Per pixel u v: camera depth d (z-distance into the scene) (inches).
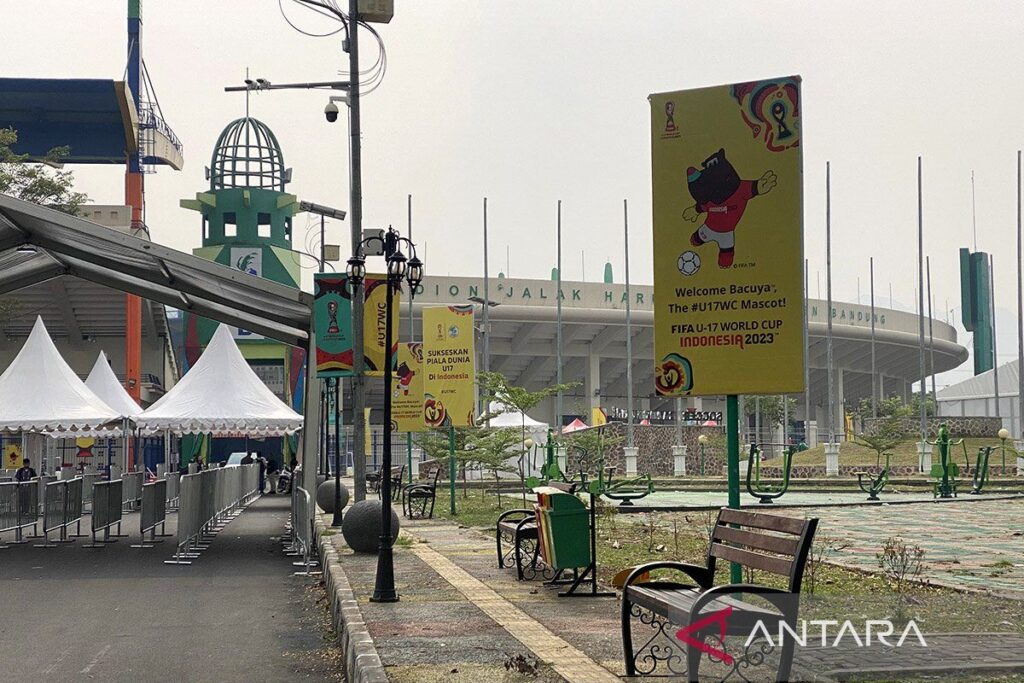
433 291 3289.9
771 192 376.8
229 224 3321.9
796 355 374.0
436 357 1090.1
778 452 2864.2
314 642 432.1
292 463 2018.9
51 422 1133.1
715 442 2576.3
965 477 1838.1
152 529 869.8
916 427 2404.0
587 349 3634.4
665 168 387.2
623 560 612.4
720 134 381.7
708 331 382.3
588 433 2139.5
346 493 1146.0
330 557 634.2
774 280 376.2
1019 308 2224.4
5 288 1080.2
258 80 924.6
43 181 2021.4
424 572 564.7
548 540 476.1
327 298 815.1
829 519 988.6
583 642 354.9
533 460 1828.2
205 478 891.4
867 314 4055.1
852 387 4803.2
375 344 820.6
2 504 841.5
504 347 3570.4
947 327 4726.9
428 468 1945.1
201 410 1112.2
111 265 940.0
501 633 373.7
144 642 432.5
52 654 406.3
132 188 2481.5
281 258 3280.0
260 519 1197.1
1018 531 837.8
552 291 3412.9
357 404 848.9
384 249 560.1
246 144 3316.9
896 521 960.9
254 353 3230.8
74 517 932.0
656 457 2522.1
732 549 302.4
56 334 2647.6
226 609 524.1
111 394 1441.9
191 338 3253.0
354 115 918.4
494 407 1733.5
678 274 385.7
